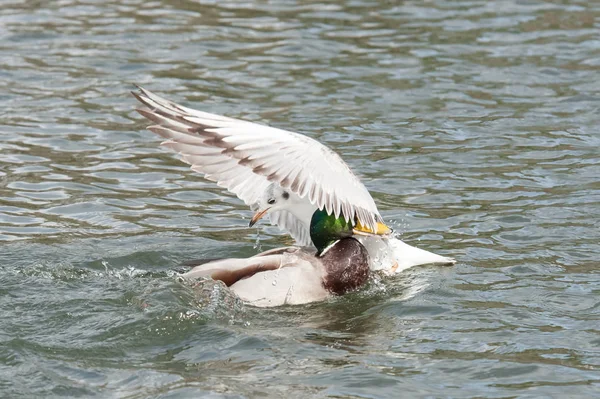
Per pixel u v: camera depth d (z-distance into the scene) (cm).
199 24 2228
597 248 1298
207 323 1065
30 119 1777
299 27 2211
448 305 1128
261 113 1795
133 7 2325
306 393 916
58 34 2152
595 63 2022
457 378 952
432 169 1596
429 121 1783
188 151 1156
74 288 1147
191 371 960
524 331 1055
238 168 1192
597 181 1532
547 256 1276
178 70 1984
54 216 1427
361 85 1930
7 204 1462
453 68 2005
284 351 1005
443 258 1252
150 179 1578
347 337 1044
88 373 953
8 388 917
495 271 1232
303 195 1052
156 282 1155
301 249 1203
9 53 2048
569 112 1814
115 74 1964
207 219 1439
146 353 1001
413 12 2302
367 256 1182
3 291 1131
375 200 1484
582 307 1116
